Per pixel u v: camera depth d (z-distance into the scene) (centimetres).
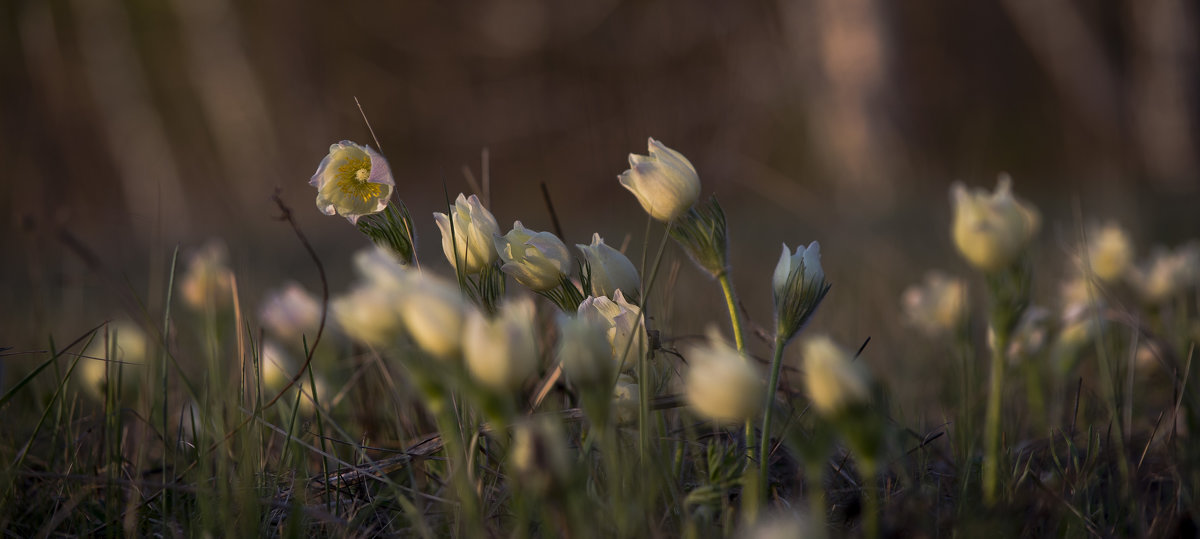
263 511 151
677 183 146
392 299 134
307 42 1326
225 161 1306
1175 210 452
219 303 190
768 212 692
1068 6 1118
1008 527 144
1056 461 154
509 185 1184
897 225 478
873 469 131
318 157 1296
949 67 1185
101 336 181
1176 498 150
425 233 555
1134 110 1053
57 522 150
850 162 877
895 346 208
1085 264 171
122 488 159
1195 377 173
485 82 1259
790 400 156
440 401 136
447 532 146
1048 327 177
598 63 934
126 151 1272
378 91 1326
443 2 1297
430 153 1288
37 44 1220
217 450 158
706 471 145
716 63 609
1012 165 1109
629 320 145
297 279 369
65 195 1146
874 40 873
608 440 138
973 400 174
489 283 147
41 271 204
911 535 142
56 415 168
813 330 219
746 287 308
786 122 951
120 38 1298
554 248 146
